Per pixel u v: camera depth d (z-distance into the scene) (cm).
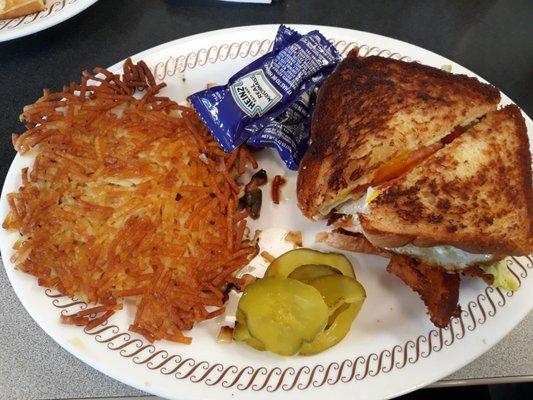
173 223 25
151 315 23
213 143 28
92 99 28
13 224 25
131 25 35
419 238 24
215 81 31
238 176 29
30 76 33
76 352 22
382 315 25
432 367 22
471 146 24
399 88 26
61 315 23
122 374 22
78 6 33
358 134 25
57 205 25
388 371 22
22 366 25
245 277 25
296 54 29
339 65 28
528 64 33
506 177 24
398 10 35
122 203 25
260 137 28
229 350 23
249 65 30
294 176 29
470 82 26
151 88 29
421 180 23
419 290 24
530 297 23
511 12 35
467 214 23
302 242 27
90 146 26
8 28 32
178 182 26
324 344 23
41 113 27
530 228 23
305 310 22
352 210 26
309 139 29
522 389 25
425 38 34
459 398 25
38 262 24
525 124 26
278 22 35
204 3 36
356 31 31
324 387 22
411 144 24
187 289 24
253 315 22
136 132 27
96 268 24
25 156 27
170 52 31
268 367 22
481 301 24
